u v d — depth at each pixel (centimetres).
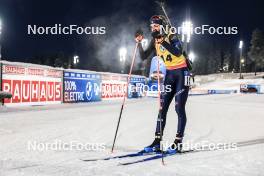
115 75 1808
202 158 379
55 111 1002
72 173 313
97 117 814
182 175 309
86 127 630
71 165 343
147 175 307
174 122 718
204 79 5209
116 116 838
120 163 352
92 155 392
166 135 548
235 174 312
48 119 772
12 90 1119
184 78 428
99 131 582
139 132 574
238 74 6425
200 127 640
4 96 997
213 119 778
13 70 1121
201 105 1269
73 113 934
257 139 510
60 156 385
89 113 934
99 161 361
